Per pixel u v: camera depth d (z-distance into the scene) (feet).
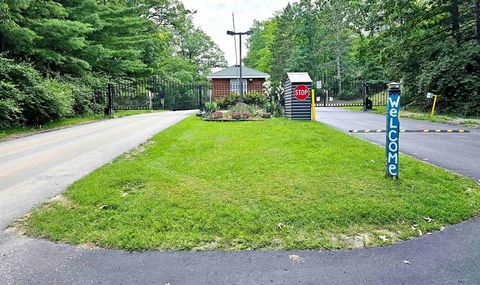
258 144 20.16
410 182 12.33
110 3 68.23
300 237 8.73
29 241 8.69
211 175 13.61
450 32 51.26
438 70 45.06
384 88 64.85
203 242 8.54
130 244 8.41
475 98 42.91
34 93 34.14
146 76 78.48
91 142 23.34
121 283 6.88
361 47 64.34
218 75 96.99
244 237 8.72
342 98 97.09
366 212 9.87
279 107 41.34
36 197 11.74
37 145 23.15
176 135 24.34
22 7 38.19
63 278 7.07
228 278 7.04
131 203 10.74
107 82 53.47
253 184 12.34
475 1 45.88
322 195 11.13
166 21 98.94
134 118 42.78
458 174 13.80
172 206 10.46
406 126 32.91
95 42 58.13
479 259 7.63
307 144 19.89
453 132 27.84
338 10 114.73
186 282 6.89
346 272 7.22
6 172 15.35
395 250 8.14
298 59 121.90
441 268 7.30
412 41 52.70
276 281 6.91
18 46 40.14
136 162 15.88
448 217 9.75
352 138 22.33
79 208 10.48
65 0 52.21
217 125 30.63
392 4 52.31
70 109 39.68
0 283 6.88
